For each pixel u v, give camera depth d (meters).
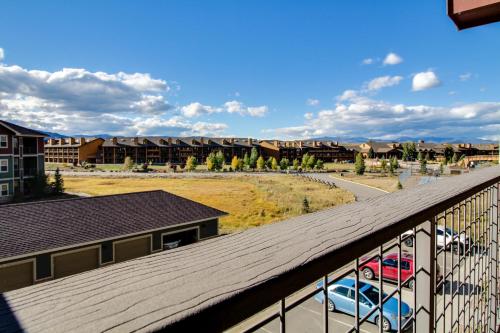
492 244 2.77
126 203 15.25
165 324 0.54
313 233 1.10
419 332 1.61
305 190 39.16
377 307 1.34
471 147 105.00
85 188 41.84
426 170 57.06
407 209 1.44
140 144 94.81
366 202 1.70
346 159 109.38
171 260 0.86
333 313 6.36
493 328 2.71
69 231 12.04
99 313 0.56
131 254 13.00
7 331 0.49
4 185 30.48
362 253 1.09
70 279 0.73
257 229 1.21
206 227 15.55
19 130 31.94
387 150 105.44
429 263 1.58
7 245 10.41
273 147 103.44
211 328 0.63
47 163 92.75
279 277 0.75
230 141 107.06
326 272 0.94
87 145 92.25
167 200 16.48
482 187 2.29
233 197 34.09
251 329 0.86
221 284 0.69
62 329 0.51
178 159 97.50
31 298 0.63
